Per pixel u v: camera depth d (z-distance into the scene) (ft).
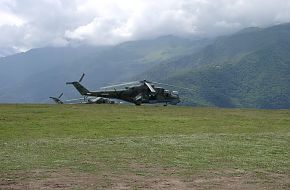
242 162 49.21
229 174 42.57
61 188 36.04
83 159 50.19
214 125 99.09
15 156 51.75
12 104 160.45
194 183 38.60
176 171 43.70
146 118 113.91
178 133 82.79
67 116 118.01
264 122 107.34
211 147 60.75
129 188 36.35
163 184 37.99
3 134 79.00
